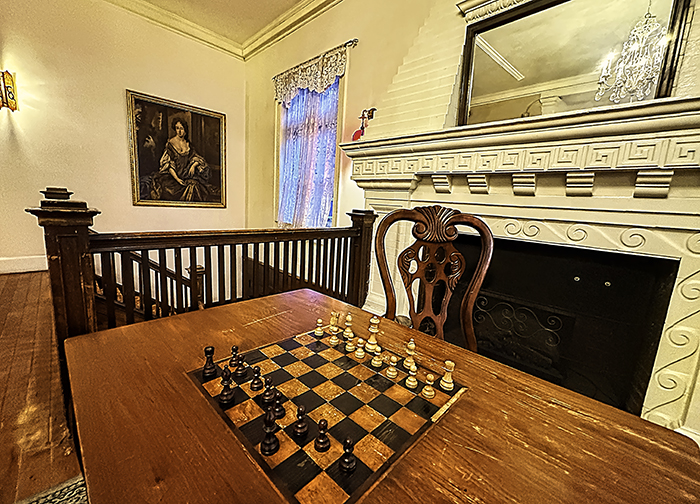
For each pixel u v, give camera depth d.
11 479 0.95
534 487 0.45
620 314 1.51
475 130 1.68
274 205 4.04
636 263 1.45
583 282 1.62
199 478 0.43
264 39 3.79
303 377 0.71
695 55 1.27
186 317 1.03
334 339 0.89
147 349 0.81
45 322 2.09
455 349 0.91
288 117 3.71
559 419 0.61
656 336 1.39
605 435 0.57
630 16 1.42
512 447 0.53
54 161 3.13
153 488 0.41
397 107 2.23
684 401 1.33
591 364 1.61
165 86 3.68
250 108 4.32
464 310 1.04
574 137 1.42
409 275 1.15
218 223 4.38
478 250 2.00
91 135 3.29
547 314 1.75
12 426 1.17
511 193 1.75
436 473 0.46
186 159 3.96
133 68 3.44
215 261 4.41
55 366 1.59
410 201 2.26
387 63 2.56
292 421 0.56
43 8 2.90
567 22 1.60
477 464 0.49
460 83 2.00
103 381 0.65
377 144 2.19
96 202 3.39
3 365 1.58
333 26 2.99
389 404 0.63
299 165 3.53
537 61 1.71
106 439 0.49
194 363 0.75
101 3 3.17
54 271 1.17
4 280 2.87
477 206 1.90
